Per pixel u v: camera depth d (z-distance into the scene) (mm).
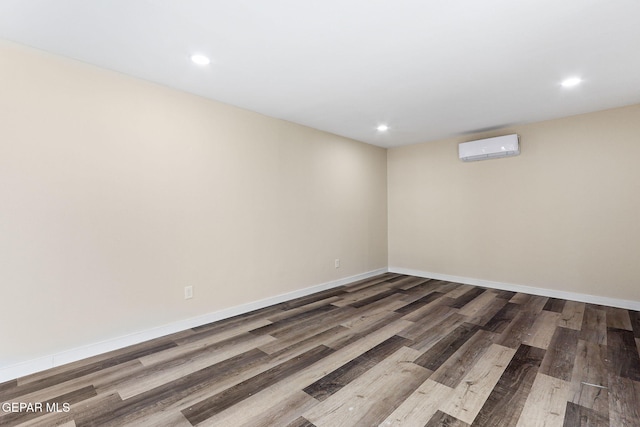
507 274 4070
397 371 2039
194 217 2832
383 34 1906
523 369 2045
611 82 2641
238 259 3178
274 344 2475
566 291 3615
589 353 2258
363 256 4812
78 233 2199
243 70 2377
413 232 5027
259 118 3381
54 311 2105
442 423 1540
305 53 2131
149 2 1583
